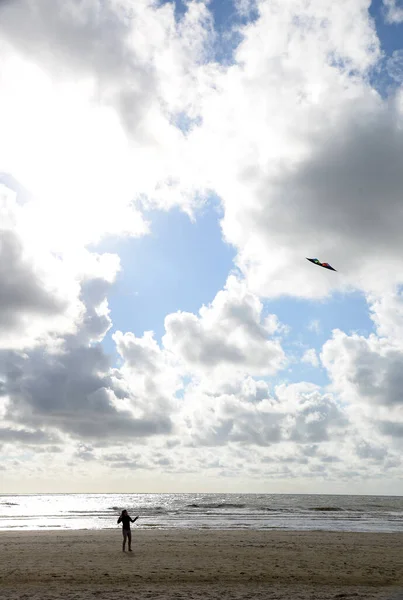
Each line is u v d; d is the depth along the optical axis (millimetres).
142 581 16859
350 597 14094
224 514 77125
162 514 77125
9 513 84250
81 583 16438
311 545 29375
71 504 142750
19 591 14953
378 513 84562
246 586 15930
